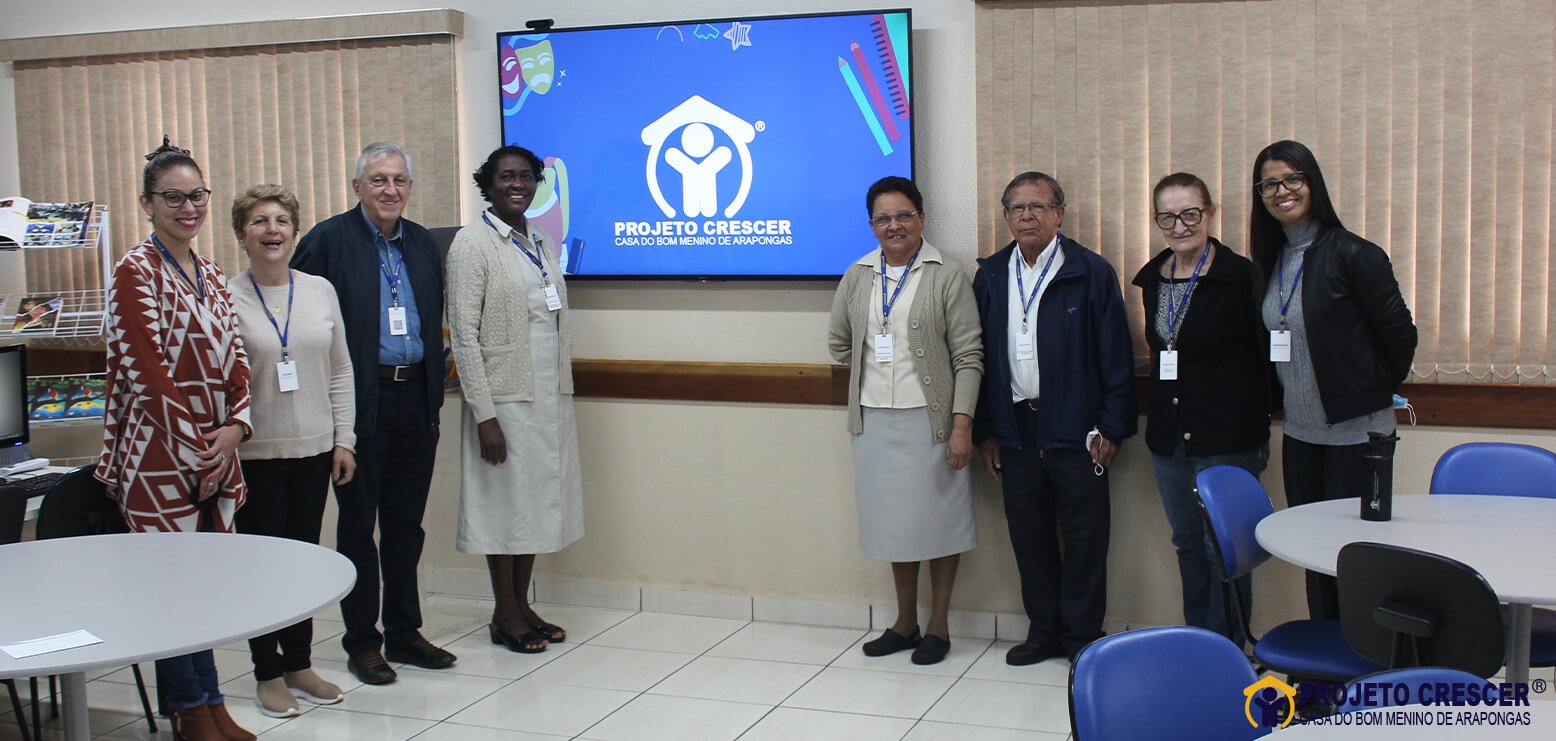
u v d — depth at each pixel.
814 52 4.29
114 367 3.17
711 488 4.63
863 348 4.09
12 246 4.24
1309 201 3.46
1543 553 2.50
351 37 4.75
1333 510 3.00
